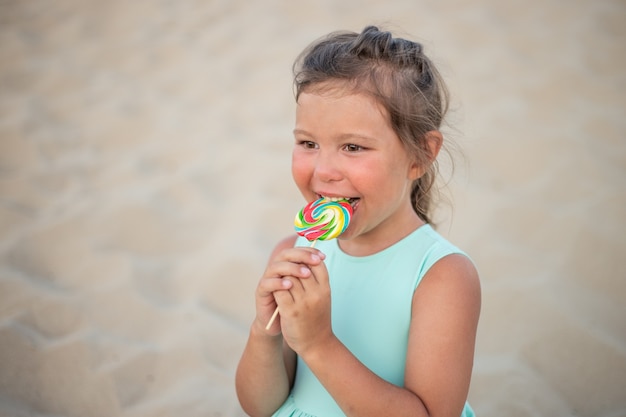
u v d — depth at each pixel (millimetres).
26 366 3100
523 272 3744
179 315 3557
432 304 1880
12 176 5070
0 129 5887
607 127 5352
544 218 4238
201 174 5152
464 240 4059
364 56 1856
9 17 8938
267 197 4766
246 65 7285
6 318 3410
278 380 2076
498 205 4414
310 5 8672
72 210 4590
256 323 1948
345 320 2053
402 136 1865
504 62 6602
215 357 3260
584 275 3688
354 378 1772
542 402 2891
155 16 8914
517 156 5008
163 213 4602
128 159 5438
